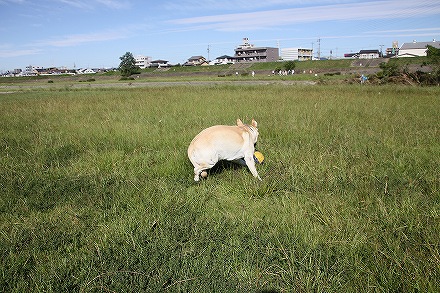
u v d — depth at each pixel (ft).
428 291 9.99
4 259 12.41
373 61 254.47
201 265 11.95
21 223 15.49
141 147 27.12
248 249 12.91
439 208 15.16
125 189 18.58
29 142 29.60
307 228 14.12
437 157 21.75
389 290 10.48
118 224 15.11
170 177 21.03
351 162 21.40
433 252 11.65
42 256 12.93
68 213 16.42
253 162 20.33
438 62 90.53
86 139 29.58
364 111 39.70
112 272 11.38
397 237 13.24
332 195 17.29
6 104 60.49
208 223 14.84
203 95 62.69
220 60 464.65
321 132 29.48
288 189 18.49
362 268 11.43
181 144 27.32
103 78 287.89
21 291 10.81
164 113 41.47
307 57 480.23
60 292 10.68
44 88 138.41
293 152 23.58
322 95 58.65
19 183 19.83
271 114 37.81
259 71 275.59
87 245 13.78
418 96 56.03
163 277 11.16
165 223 14.76
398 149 23.56
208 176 20.86
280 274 11.55
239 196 18.30
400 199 16.30
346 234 13.48
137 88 103.60
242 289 10.82
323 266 11.60
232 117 36.86
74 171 22.15
